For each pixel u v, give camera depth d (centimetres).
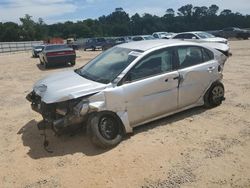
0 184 443
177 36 2183
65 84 542
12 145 569
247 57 1695
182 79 611
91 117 509
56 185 429
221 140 530
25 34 9944
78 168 467
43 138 588
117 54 616
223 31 4347
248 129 571
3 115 761
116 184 420
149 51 579
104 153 506
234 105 711
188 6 8756
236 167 443
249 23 8200
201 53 663
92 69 602
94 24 9575
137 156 489
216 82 684
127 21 9331
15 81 1323
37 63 2231
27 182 443
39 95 552
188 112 671
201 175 427
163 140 540
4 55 3956
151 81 565
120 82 537
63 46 1905
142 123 577
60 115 516
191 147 510
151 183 416
